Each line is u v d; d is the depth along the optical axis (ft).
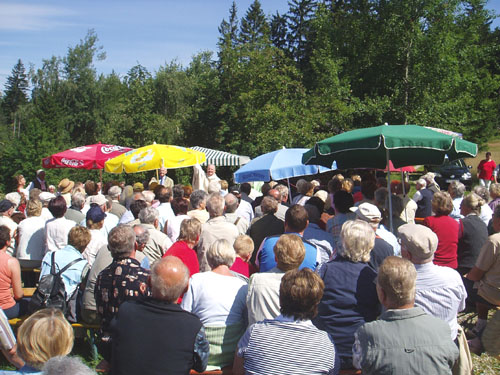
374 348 7.66
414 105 66.80
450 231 15.90
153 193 22.58
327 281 9.96
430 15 66.80
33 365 7.12
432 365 7.41
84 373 5.47
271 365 7.97
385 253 11.86
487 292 14.08
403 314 7.80
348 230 10.25
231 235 15.34
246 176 27.55
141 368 8.14
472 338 15.30
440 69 65.31
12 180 91.66
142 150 27.07
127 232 11.62
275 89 72.59
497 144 138.41
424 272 10.11
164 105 112.27
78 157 32.35
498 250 13.66
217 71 95.04
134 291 11.14
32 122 94.58
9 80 279.69
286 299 8.25
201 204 19.04
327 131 67.62
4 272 14.37
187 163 26.35
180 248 13.62
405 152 22.38
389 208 17.58
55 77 153.89
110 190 25.40
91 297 14.07
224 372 10.44
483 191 22.84
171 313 8.55
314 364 7.93
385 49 70.23
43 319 7.25
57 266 14.26
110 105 145.79
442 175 71.10
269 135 64.64
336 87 67.05
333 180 22.39
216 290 10.69
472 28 73.87
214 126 85.56
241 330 10.80
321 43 76.28
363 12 74.43
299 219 13.23
